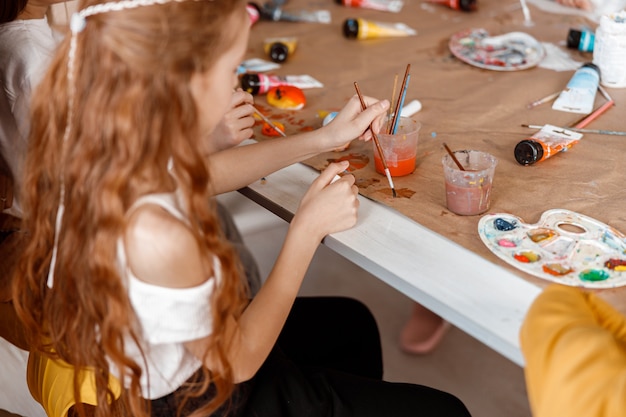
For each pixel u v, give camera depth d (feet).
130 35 2.55
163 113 2.59
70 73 2.67
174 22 2.56
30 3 4.41
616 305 2.89
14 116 4.30
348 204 3.41
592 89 4.66
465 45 5.56
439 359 6.23
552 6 6.26
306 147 3.97
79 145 2.67
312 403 3.49
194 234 2.76
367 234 3.44
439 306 3.01
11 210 4.42
